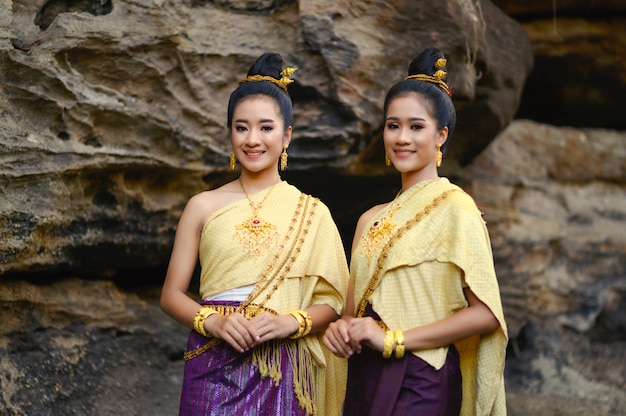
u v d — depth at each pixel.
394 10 4.55
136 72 4.05
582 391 5.45
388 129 3.05
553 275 6.14
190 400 2.97
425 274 2.87
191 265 3.12
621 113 6.77
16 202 3.65
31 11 3.92
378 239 2.97
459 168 5.84
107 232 4.16
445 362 2.87
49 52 3.76
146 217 4.29
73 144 3.84
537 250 6.08
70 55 3.86
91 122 3.90
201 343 2.99
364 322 2.80
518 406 5.17
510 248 5.97
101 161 3.92
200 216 3.12
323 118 4.45
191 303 3.02
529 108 6.89
